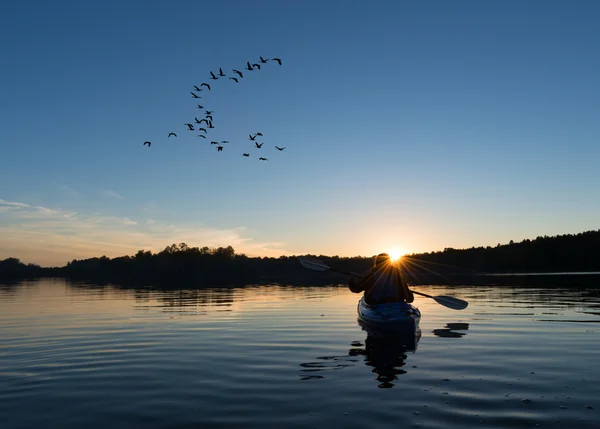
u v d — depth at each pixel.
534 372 5.05
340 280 39.50
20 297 19.31
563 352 6.12
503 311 10.96
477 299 14.41
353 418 3.65
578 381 4.66
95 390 4.57
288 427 3.48
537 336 7.41
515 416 3.64
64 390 4.58
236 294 19.39
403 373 5.07
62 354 6.38
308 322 9.44
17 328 9.05
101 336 7.91
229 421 3.64
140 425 3.58
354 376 4.98
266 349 6.57
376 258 9.45
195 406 4.03
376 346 6.72
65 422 3.67
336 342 7.11
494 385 4.54
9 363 5.84
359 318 9.53
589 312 10.54
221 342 7.18
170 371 5.31
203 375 5.11
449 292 17.89
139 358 6.05
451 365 5.44
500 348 6.43
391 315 7.91
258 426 3.52
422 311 11.34
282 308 12.51
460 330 8.13
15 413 3.91
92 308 13.29
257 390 4.49
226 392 4.44
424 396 4.20
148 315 11.12
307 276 56.12
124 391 4.52
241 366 5.53
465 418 3.61
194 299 16.52
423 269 60.75
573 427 3.40
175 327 8.90
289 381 4.81
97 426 3.58
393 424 3.50
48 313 12.00
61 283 41.50
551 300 13.82
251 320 9.86
